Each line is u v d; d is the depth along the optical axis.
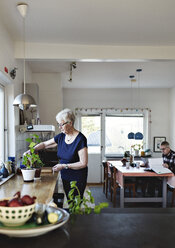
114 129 8.16
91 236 0.83
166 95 8.09
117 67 5.21
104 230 0.88
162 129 8.06
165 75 5.98
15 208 0.90
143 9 2.74
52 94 5.41
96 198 6.04
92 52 3.87
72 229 0.88
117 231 0.86
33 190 2.21
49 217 0.91
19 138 3.83
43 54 3.79
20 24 3.11
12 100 3.51
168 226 0.91
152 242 0.79
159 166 4.88
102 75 5.96
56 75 5.45
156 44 3.85
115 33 3.42
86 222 0.95
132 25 3.17
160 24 3.13
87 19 2.99
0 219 0.92
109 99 8.03
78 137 2.64
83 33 3.43
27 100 2.93
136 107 8.03
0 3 2.58
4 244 0.78
